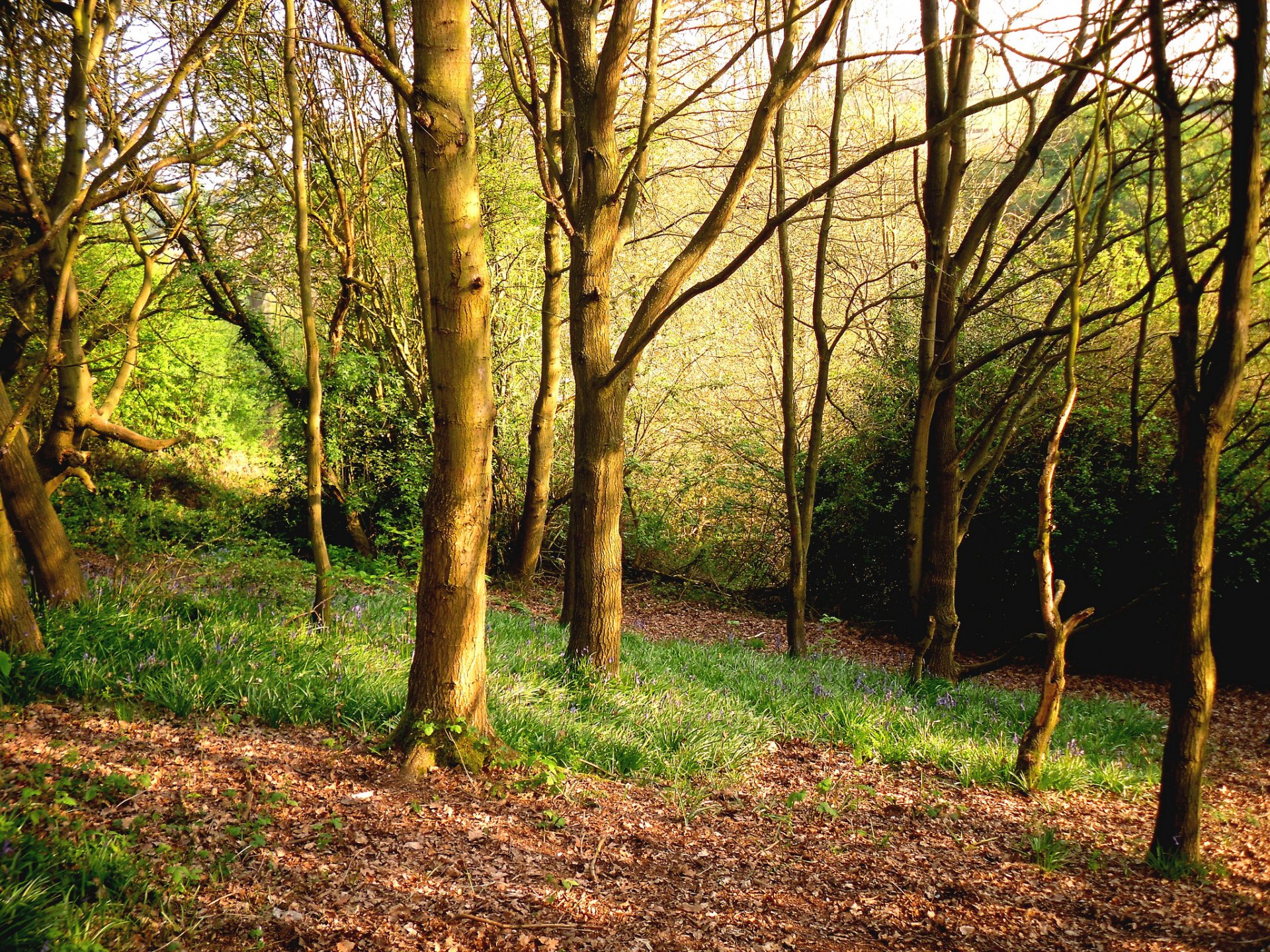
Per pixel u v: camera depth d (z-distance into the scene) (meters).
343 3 4.24
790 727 7.41
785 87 6.43
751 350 17.98
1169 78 5.03
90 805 4.04
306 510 15.92
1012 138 11.79
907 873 4.94
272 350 15.22
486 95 14.41
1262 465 11.56
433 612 5.24
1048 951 4.16
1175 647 5.13
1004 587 13.35
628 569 17.59
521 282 16.17
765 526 16.70
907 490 13.84
